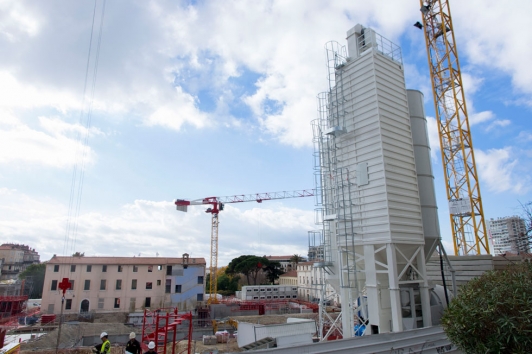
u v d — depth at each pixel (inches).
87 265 2549.2
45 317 2116.1
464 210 1879.9
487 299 414.6
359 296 816.3
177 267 2719.0
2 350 1092.5
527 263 461.4
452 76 2052.2
